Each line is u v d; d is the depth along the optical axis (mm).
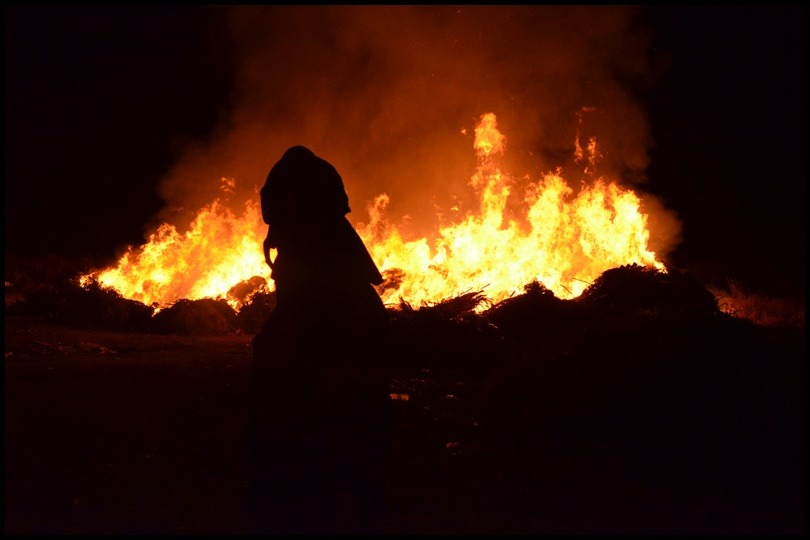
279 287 4551
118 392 7973
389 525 4715
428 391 7980
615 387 6863
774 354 7270
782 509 4953
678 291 11305
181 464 5848
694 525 4746
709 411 6293
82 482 5402
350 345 4473
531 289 11062
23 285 15570
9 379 8273
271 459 4406
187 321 12719
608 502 5125
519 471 5695
